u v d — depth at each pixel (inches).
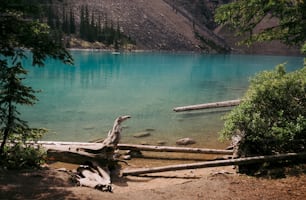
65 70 2177.7
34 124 781.9
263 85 502.3
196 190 363.3
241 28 380.2
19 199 284.5
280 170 408.5
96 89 1425.9
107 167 471.8
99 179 403.9
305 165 414.3
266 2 345.1
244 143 470.6
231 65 3540.8
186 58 4707.2
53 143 534.6
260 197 335.0
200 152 562.3
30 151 426.0
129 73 2185.0
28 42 308.5
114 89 1446.9
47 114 896.9
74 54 3954.2
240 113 480.7
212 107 1100.5
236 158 470.9
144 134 721.6
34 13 327.9
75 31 5816.9
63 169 428.5
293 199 322.7
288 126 452.4
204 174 465.4
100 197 318.3
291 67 3250.5
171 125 823.7
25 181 339.9
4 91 361.1
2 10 305.4
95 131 738.2
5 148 416.5
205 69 2871.6
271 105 490.6
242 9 359.6
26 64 2341.3
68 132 722.2
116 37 6102.4
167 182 435.2
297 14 351.9
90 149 477.1
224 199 336.5
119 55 4392.2
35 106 999.6
